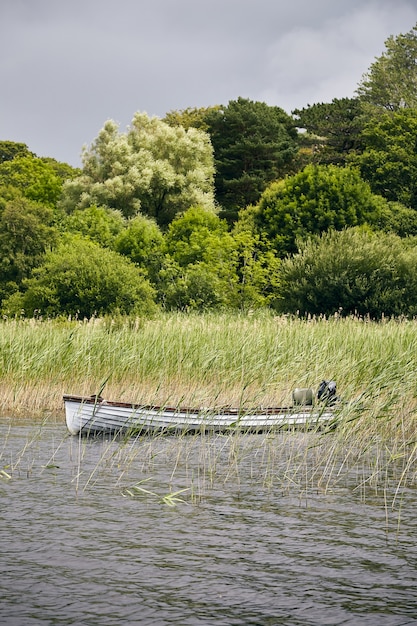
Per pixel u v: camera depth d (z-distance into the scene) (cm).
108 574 1570
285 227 9356
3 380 3641
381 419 2802
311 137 12019
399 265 6700
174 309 7050
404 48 13412
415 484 2325
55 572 1576
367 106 12275
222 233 9075
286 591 1502
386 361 3309
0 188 9856
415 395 3014
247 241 7994
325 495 2184
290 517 1969
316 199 9450
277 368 3447
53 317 6159
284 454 2736
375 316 6588
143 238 8938
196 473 2422
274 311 6769
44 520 1903
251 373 3438
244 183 11450
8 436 2981
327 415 3006
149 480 2322
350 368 3297
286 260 7238
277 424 2852
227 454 2731
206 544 1756
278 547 1744
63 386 3669
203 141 10888
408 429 2922
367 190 9662
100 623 1355
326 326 4134
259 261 7606
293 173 11838
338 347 3703
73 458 2611
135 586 1516
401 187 10831
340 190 9506
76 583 1523
